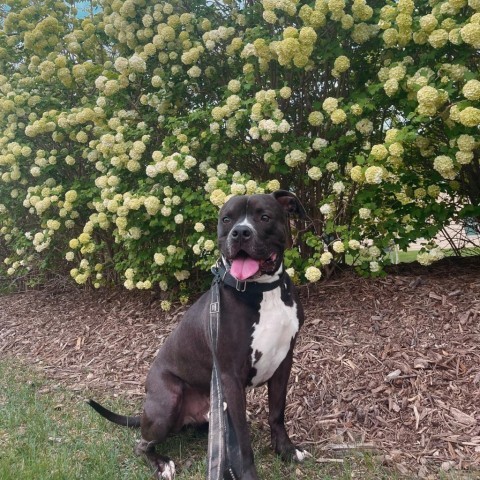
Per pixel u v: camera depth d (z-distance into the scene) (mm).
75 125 2215
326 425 1255
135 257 2107
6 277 2979
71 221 2244
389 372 1387
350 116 1700
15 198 2559
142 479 1095
